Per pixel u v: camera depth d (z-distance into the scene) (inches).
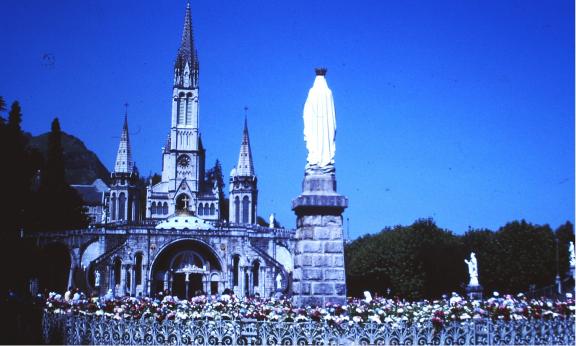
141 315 982.4
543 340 914.1
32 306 1310.3
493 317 917.8
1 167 2321.6
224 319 943.0
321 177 1000.2
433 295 3976.4
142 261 4419.3
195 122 7253.9
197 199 7135.8
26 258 2413.9
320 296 967.0
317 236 983.6
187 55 7347.4
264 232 4817.9
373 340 852.0
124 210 7017.7
